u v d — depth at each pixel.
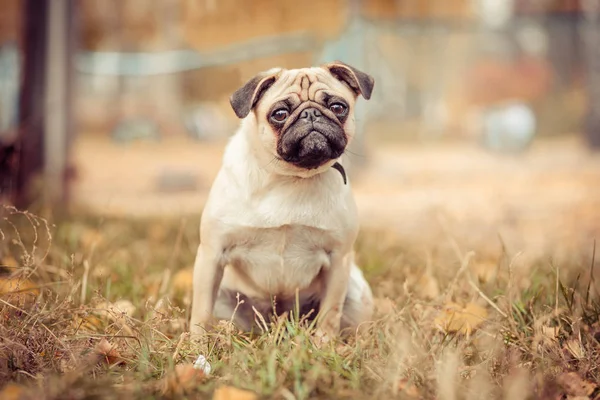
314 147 4.15
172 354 3.85
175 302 5.16
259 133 4.40
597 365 3.85
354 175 15.47
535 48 28.77
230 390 3.20
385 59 30.80
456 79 31.55
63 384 3.21
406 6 20.77
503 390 3.46
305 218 4.45
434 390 3.44
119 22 22.33
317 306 5.02
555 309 4.36
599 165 17.53
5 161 8.84
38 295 4.52
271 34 18.38
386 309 4.91
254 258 4.59
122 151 20.09
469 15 23.45
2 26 17.81
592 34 21.91
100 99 25.47
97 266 5.69
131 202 11.86
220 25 19.14
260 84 4.37
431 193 13.35
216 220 4.46
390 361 3.63
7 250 5.43
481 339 4.13
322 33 17.61
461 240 7.72
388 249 7.24
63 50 10.19
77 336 3.85
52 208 8.62
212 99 23.58
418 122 30.64
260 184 4.44
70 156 10.41
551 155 20.20
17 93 10.33
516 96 29.05
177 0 20.33
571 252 7.02
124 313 4.09
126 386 3.35
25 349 3.61
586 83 23.11
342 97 4.46
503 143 20.98
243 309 4.99
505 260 6.53
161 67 20.44
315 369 3.41
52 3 10.05
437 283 5.31
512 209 10.55
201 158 18.48
